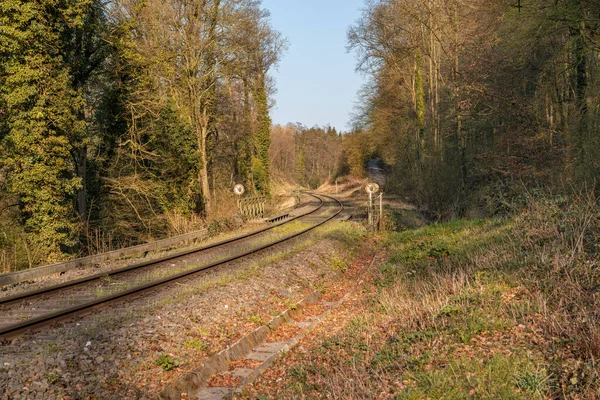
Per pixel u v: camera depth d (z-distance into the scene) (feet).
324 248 59.67
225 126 131.03
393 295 36.45
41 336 25.95
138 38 86.89
